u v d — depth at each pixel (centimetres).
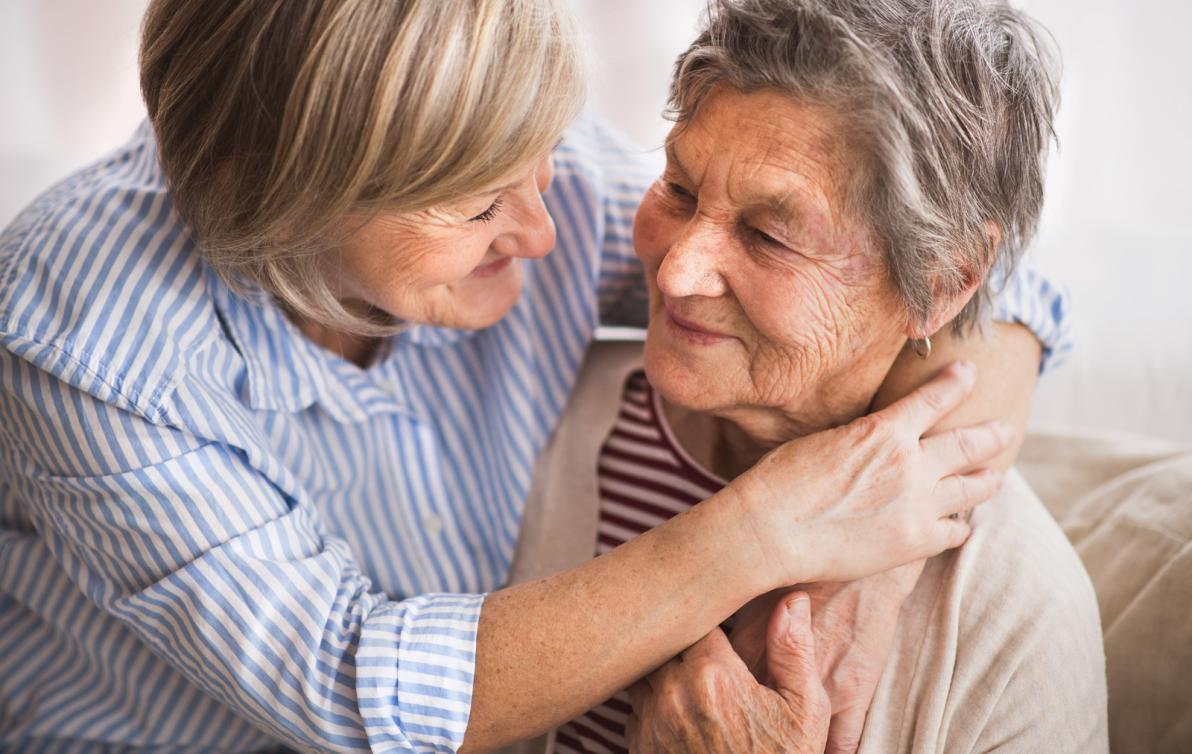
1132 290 170
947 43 84
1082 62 176
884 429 95
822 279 88
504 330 124
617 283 130
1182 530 117
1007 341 108
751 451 113
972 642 97
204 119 89
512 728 91
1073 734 95
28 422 94
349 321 102
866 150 81
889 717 94
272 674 92
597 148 133
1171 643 111
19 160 192
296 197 85
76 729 116
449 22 78
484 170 84
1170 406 165
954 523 100
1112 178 178
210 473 95
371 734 89
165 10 88
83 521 97
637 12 190
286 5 80
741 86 83
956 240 88
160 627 97
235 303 104
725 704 88
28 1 186
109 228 98
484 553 124
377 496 119
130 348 92
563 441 125
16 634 118
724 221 88
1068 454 143
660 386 99
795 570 90
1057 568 103
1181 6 170
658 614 89
